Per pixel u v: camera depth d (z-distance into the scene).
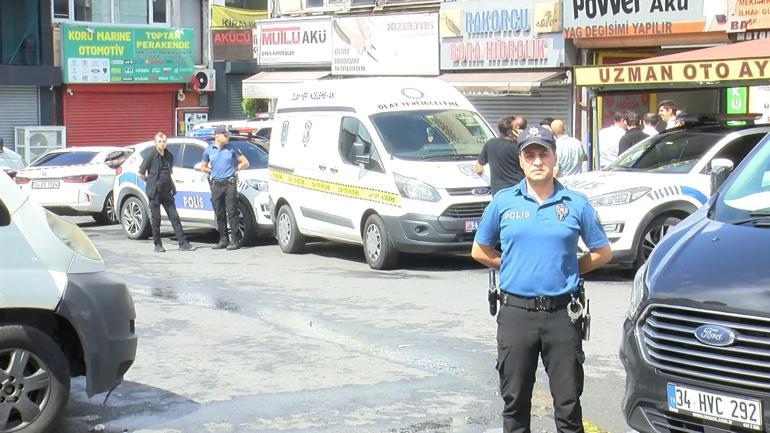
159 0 36.69
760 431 5.55
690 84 14.79
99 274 7.50
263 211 18.36
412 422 7.70
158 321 11.49
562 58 22.14
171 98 37.25
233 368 9.37
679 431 5.89
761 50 14.75
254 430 7.56
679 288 5.91
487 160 14.82
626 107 21.94
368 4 27.14
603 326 10.93
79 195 22.58
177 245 19.06
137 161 19.98
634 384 6.08
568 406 6.22
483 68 23.78
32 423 7.14
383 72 26.11
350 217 15.93
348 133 16.11
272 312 12.01
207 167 18.31
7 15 34.44
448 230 14.75
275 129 17.91
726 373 5.66
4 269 7.03
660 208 13.55
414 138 15.60
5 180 7.23
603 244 6.32
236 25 37.97
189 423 7.75
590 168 22.02
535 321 6.21
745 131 14.09
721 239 6.23
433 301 12.63
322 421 7.75
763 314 5.54
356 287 13.77
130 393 8.59
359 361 9.59
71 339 7.62
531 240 6.20
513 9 22.94
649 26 20.75
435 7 25.33
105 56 35.28
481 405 8.13
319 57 28.00
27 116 34.47
